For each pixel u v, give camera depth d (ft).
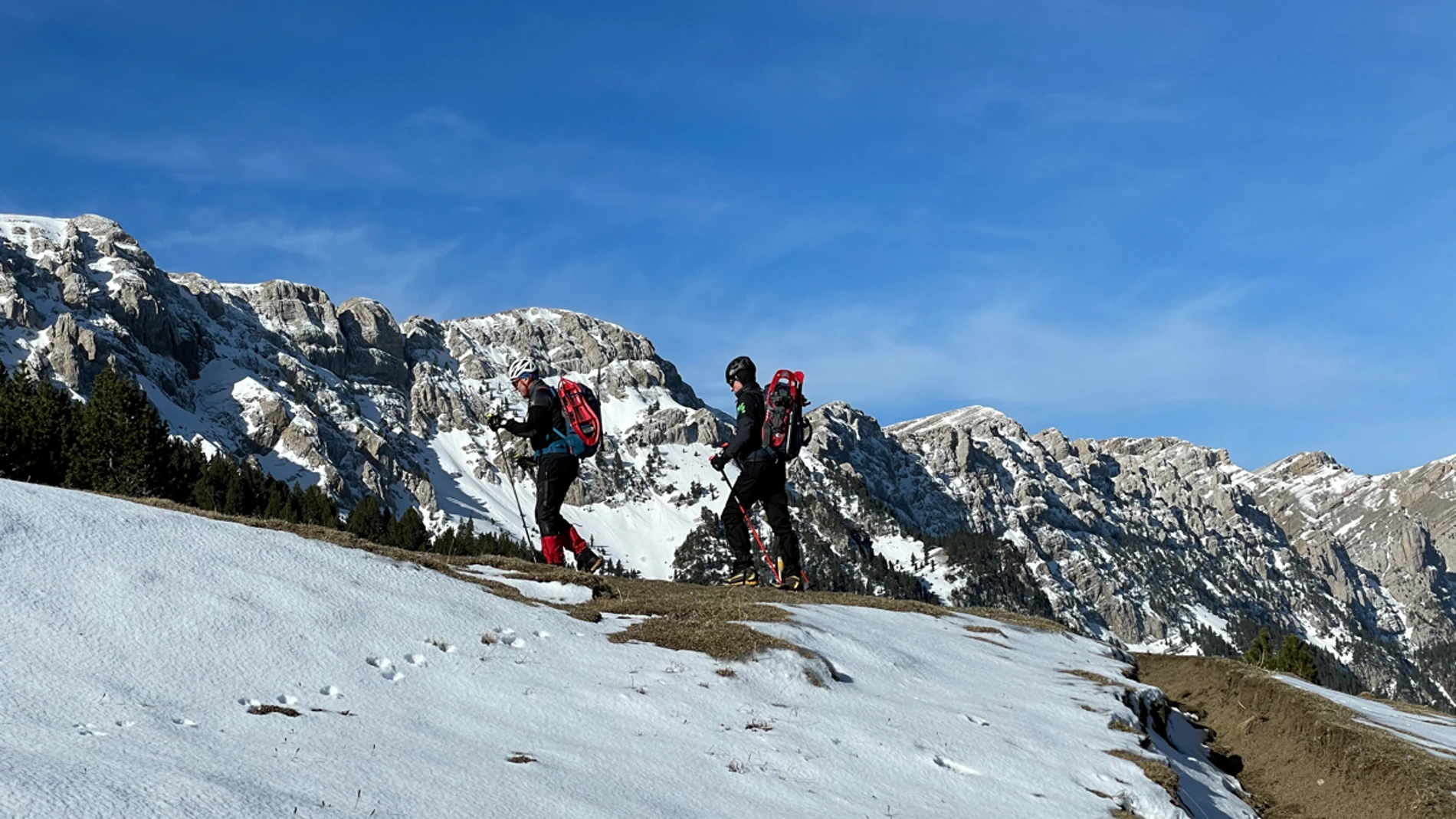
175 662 28.96
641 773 27.35
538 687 33.17
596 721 31.22
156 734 23.77
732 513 57.21
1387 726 49.34
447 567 46.50
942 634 55.83
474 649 35.63
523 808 23.22
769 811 26.43
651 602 46.68
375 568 41.55
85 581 32.71
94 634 29.45
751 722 33.17
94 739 22.59
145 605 32.12
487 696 31.73
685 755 29.40
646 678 35.83
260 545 40.68
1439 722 59.31
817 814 26.86
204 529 40.86
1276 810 44.42
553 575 48.75
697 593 52.54
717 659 38.99
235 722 25.76
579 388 51.78
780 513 57.06
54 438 229.86
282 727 25.99
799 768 29.96
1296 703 52.42
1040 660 54.65
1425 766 41.24
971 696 43.01
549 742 28.78
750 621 44.73
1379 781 41.75
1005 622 64.08
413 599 38.99
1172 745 48.96
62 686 25.63
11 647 27.30
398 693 30.68
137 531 38.29
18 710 23.53
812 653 40.29
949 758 33.63
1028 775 33.58
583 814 23.57
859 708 37.01
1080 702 45.16
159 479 241.35
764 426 55.93
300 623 33.94
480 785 24.12
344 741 25.77
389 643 34.24
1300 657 184.03
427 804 22.24
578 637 39.40
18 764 19.83
